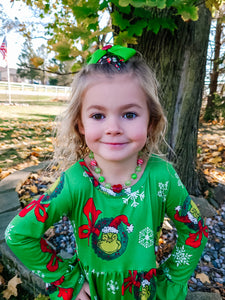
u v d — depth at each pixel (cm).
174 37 193
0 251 167
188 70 210
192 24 197
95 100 77
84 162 90
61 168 105
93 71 79
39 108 955
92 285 90
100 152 80
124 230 88
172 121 226
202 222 97
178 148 237
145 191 89
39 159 350
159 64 198
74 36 144
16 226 82
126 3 112
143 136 79
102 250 89
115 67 78
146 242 90
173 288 96
